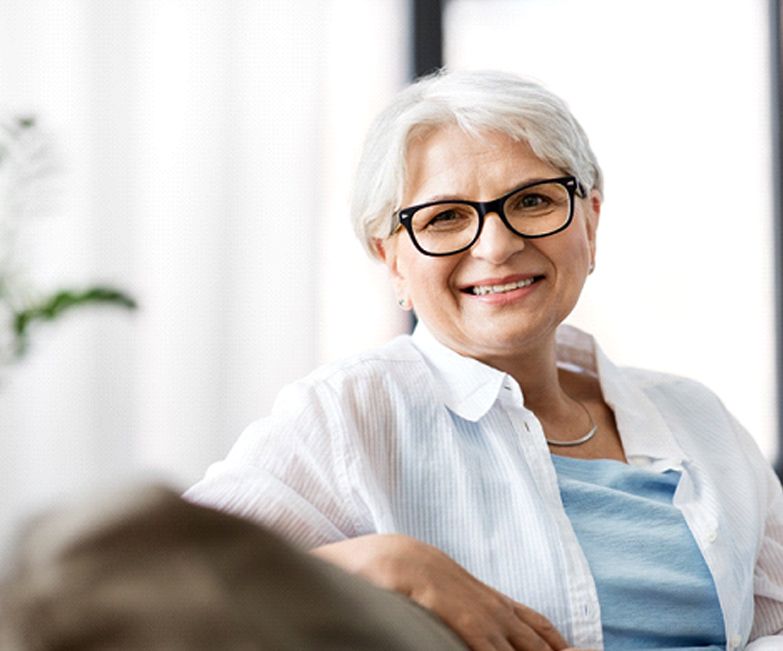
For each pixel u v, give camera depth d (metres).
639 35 4.12
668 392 1.64
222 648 0.34
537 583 1.33
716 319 4.14
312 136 4.14
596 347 1.63
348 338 4.18
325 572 0.40
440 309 1.45
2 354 3.55
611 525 1.40
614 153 4.13
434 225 1.44
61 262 4.04
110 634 0.34
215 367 4.12
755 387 4.15
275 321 4.14
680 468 1.49
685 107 4.12
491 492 1.38
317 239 4.16
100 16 4.05
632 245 4.14
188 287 4.11
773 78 4.12
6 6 4.00
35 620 0.34
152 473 0.40
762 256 4.13
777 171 4.12
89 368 4.07
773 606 1.56
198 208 4.10
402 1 4.18
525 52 4.16
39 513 0.37
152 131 4.08
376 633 0.39
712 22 4.11
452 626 1.09
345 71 4.16
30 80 4.02
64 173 4.02
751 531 1.52
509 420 1.43
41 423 4.04
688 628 1.38
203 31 4.09
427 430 1.41
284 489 1.32
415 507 1.38
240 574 0.37
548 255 1.43
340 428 1.37
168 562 0.36
